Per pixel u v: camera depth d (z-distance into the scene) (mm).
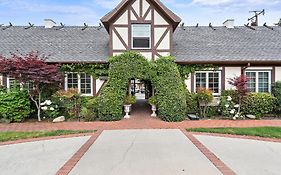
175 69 13336
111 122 12125
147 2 14664
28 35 18031
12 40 17156
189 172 5559
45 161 6422
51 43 16844
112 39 14664
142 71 13242
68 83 15039
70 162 6301
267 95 13930
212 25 20391
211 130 9992
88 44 16812
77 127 10969
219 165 6027
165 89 12789
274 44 16797
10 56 15000
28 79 12422
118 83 13000
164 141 8359
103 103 12680
